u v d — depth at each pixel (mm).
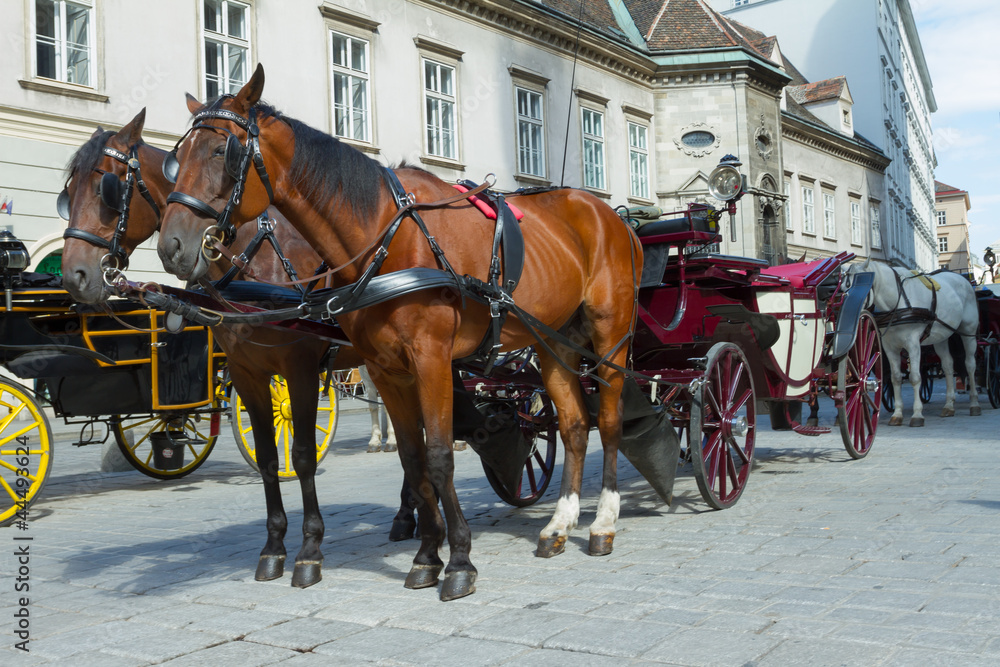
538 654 3125
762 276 6855
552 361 5039
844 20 41344
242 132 3609
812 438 9828
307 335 4395
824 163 34969
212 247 3498
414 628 3502
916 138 57469
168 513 6586
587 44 22906
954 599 3547
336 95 17219
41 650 3387
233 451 10836
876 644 3059
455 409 5121
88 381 7203
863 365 8070
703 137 25672
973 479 6539
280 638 3436
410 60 18562
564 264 4699
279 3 16125
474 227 4207
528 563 4547
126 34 13867
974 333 12148
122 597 4148
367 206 3906
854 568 4113
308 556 4277
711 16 26656
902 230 46469
